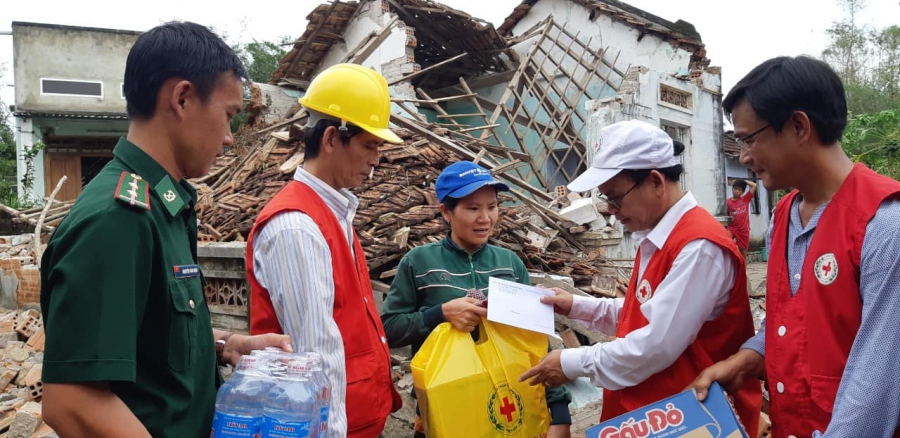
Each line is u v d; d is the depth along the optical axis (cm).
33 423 354
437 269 270
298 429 138
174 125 144
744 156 178
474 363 226
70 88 1727
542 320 237
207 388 151
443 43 1303
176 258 143
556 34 1362
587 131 1043
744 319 206
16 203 1424
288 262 180
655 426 182
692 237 195
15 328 564
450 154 749
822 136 163
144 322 138
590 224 766
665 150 207
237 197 695
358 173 213
